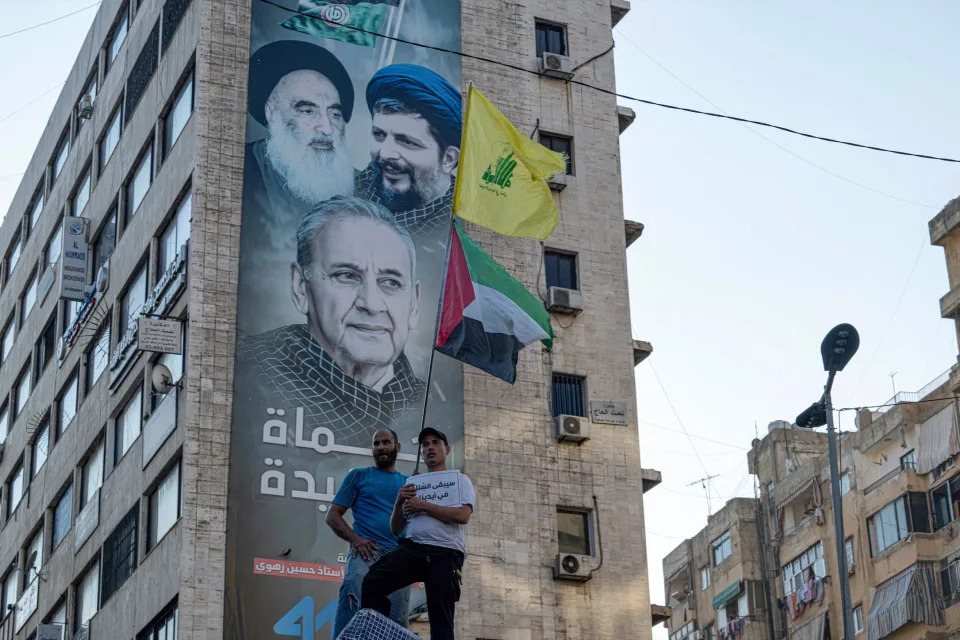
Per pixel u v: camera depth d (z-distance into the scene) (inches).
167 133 1779.0
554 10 1911.9
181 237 1654.8
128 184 1904.5
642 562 1675.7
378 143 1716.3
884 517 2377.0
